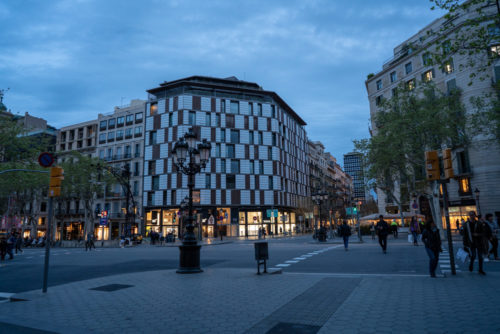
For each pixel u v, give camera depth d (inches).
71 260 720.3
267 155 2287.2
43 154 339.0
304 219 2628.0
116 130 2364.7
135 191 2203.5
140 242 1530.5
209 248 1016.9
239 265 526.0
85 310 234.7
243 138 2236.7
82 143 2500.0
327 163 3939.5
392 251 645.3
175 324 192.7
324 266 473.4
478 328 167.0
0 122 953.5
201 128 2139.5
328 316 198.5
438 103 958.4
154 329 184.5
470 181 1305.4
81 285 346.6
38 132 2459.4
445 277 324.5
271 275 375.6
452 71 1352.1
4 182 1368.1
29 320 209.6
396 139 965.8
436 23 1470.2
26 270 548.4
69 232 2345.0
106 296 284.0
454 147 1184.2
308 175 2989.7
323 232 1107.3
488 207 1242.0
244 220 2142.0
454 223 1362.0
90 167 1733.5
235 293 276.1
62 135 2586.1
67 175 1691.7
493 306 207.6
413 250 649.6
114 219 2175.2
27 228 2364.7
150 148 2194.9
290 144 2613.2
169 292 291.3
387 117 1024.2
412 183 1186.6
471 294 244.1
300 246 924.0
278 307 223.6
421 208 1525.6
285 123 2551.7
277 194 2255.2
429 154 355.9
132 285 336.5
